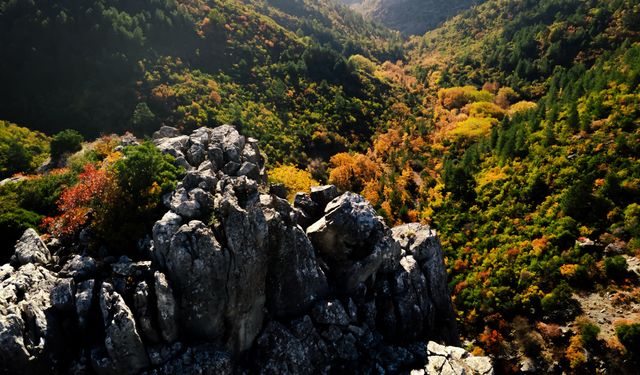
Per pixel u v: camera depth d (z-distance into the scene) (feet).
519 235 229.86
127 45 404.36
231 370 77.46
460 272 225.35
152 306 75.10
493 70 629.51
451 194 303.89
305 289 95.09
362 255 104.78
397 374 90.84
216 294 78.23
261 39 542.57
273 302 91.86
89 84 372.79
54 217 102.58
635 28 515.50
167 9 467.52
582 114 288.92
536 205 247.09
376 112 514.68
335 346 93.76
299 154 365.61
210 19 499.92
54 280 78.59
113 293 73.92
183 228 78.89
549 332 170.40
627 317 166.71
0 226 95.76
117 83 381.60
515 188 267.39
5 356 64.03
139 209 89.25
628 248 190.80
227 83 441.27
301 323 91.81
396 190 322.96
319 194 120.06
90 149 166.30
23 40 374.43
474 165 338.13
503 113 485.56
